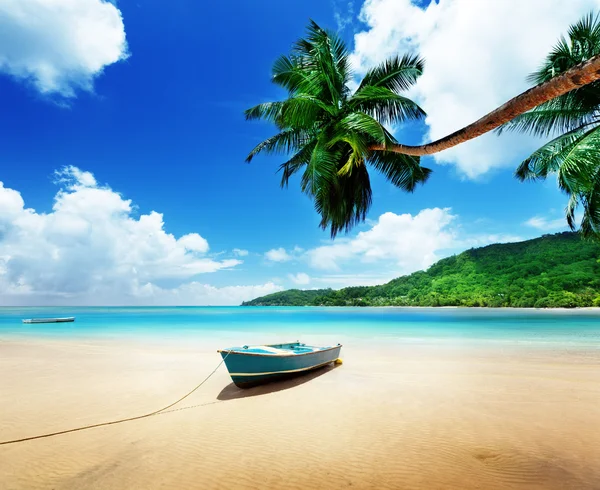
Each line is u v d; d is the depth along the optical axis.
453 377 10.78
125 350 17.14
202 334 26.83
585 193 11.48
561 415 7.14
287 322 44.53
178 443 5.80
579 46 11.24
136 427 6.59
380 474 4.70
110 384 10.03
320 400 8.30
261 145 13.98
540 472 4.71
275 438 5.99
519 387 9.48
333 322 43.69
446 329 30.73
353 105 10.61
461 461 5.07
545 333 26.09
